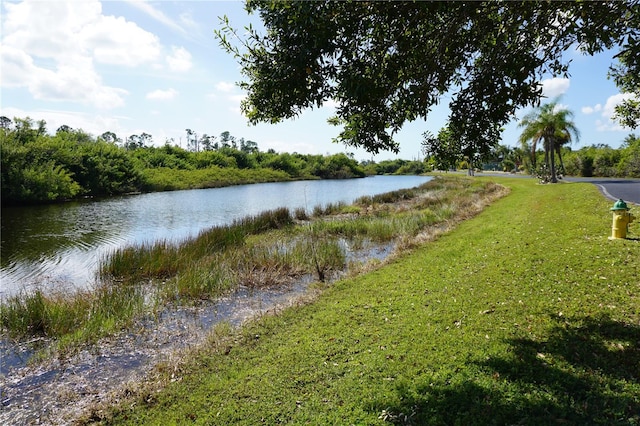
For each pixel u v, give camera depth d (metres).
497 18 4.32
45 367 5.92
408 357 4.64
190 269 10.28
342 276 9.83
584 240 8.89
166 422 4.08
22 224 21.42
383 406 3.78
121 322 7.38
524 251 8.89
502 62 4.29
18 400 5.06
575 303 5.56
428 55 4.21
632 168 38.34
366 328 5.77
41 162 37.31
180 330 7.14
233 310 8.09
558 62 4.23
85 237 17.38
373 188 53.03
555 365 4.05
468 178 50.91
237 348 5.74
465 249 10.49
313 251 11.56
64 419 4.59
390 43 3.94
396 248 12.18
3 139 34.62
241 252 12.25
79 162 41.84
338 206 24.83
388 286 7.96
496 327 5.16
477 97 4.64
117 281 10.24
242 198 38.56
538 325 5.04
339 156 100.12
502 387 3.79
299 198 38.09
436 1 3.54
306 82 3.91
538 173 31.73
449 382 4.00
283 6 3.52
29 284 10.27
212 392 4.55
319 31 3.47
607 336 4.52
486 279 7.32
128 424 4.18
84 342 6.67
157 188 51.34
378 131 4.66
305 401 4.06
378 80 3.97
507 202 20.39
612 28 3.84
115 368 5.83
